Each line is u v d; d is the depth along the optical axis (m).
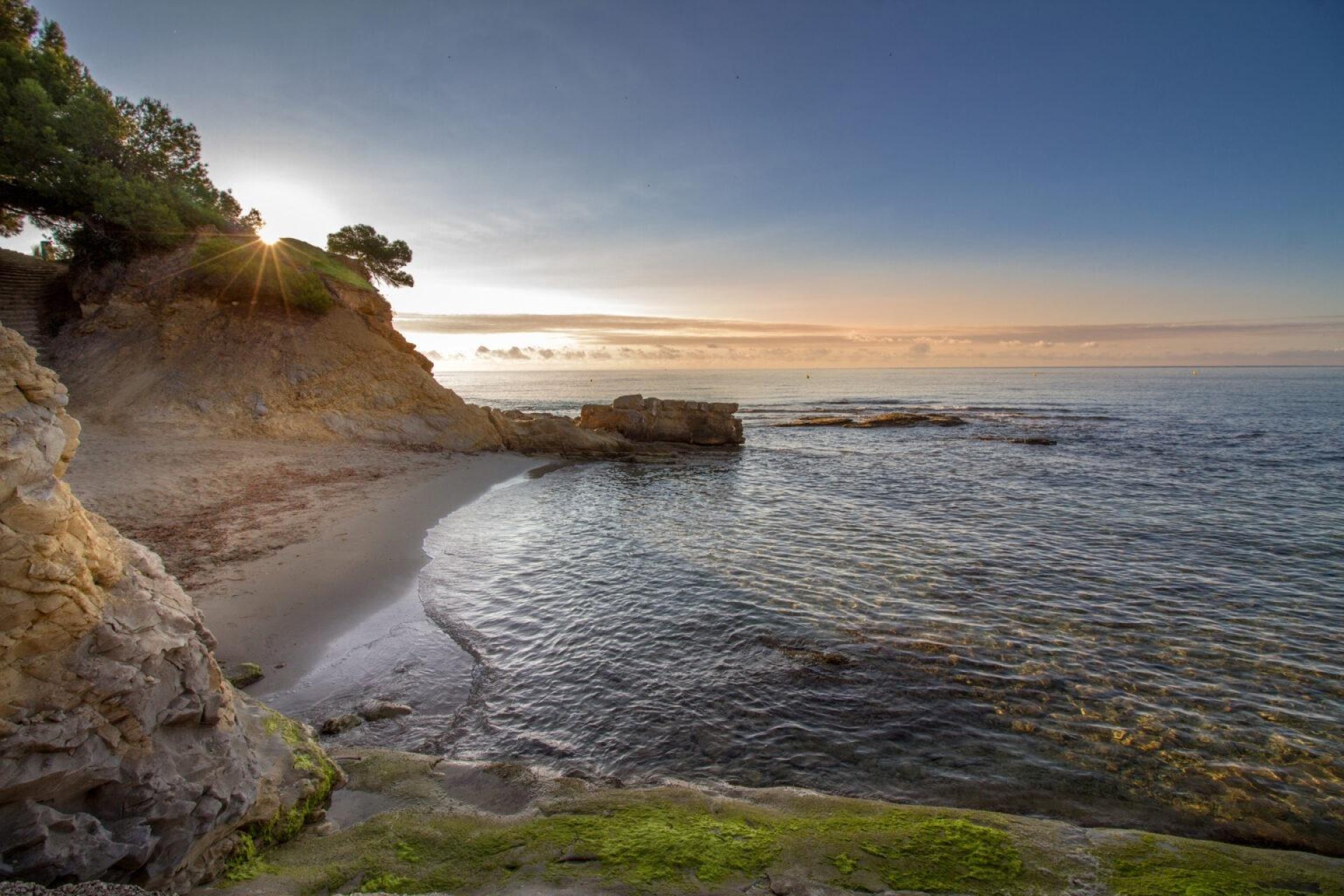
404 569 16.61
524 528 22.34
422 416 37.78
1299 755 9.12
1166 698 10.74
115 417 26.83
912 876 5.36
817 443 49.59
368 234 46.88
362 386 35.66
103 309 31.67
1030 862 5.66
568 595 15.51
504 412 47.16
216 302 33.44
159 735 5.36
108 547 5.69
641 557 18.80
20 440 4.76
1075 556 18.94
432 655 12.00
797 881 5.20
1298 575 17.20
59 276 34.53
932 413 76.75
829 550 19.75
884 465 38.25
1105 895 5.23
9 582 4.54
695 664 11.94
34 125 28.64
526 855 5.63
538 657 12.14
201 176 39.94
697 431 47.91
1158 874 5.58
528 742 9.37
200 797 5.28
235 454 25.84
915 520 23.88
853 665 11.89
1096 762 8.97
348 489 24.92
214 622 12.39
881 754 9.16
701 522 23.58
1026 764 8.94
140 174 33.88
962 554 19.25
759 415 75.81
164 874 4.92
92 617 5.08
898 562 18.39
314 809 6.58
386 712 9.83
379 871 5.39
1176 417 68.12
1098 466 36.88
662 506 26.62
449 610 14.28
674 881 5.18
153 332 31.53
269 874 5.41
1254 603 15.11
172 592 6.48
